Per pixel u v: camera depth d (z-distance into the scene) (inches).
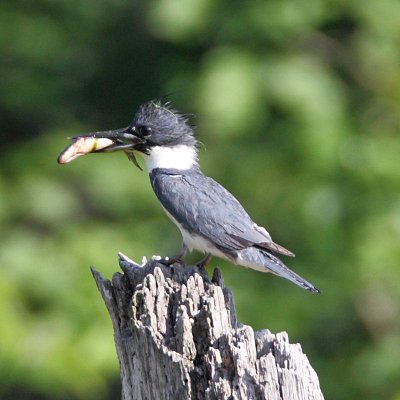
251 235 336.2
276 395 251.8
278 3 547.8
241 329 259.0
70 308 527.5
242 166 563.5
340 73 567.8
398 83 561.6
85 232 550.9
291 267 557.6
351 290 550.9
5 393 558.3
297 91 532.1
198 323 262.5
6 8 619.2
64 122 622.5
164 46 625.6
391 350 554.6
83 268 536.1
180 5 545.0
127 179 565.6
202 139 570.3
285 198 557.6
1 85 612.1
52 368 511.8
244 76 529.7
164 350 262.5
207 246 340.5
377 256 540.7
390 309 573.6
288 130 553.0
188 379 259.0
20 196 557.3
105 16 633.6
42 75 623.5
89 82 637.9
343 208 549.3
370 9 557.6
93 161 566.6
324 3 554.6
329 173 549.3
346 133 547.2
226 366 256.4
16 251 535.2
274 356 255.8
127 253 547.8
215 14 550.9
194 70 567.8
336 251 551.2
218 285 288.2
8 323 511.5
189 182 350.6
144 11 626.5
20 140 628.7
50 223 558.6
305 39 559.2
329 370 560.1
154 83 629.6
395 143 555.5
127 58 634.8
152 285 273.4
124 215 573.6
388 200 549.0
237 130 541.0
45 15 623.5
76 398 575.5
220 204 342.0
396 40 564.7
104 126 627.8
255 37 544.4
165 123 362.6
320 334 572.7
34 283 530.0
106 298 287.7
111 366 519.8
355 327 576.7
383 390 543.8
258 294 551.5
